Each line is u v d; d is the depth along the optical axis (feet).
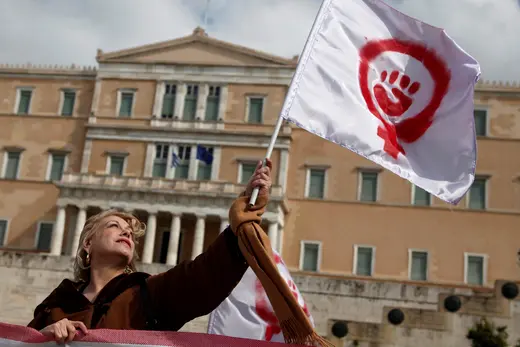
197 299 17.85
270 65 192.13
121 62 198.08
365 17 28.50
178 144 189.37
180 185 177.06
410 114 27.91
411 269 178.50
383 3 28.71
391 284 139.03
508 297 94.79
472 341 88.53
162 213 176.86
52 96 202.49
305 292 140.87
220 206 173.78
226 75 193.57
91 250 19.31
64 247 181.16
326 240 182.50
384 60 28.30
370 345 90.94
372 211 182.91
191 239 183.32
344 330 91.45
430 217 181.06
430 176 27.20
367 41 28.17
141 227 20.51
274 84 191.72
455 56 28.09
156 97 193.98
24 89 204.03
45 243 190.80
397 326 93.76
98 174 179.11
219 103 192.24
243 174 185.98
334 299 139.74
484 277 175.73
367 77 27.81
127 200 176.14
